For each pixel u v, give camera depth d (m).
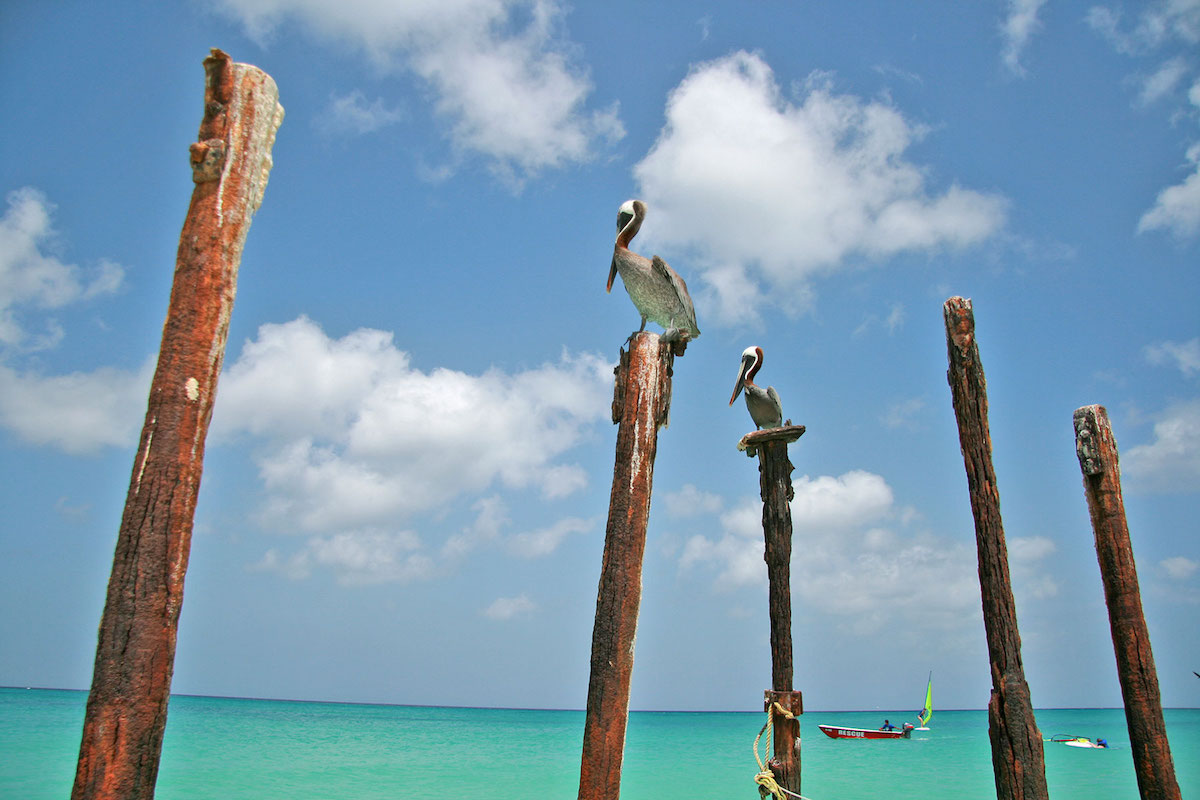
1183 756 44.06
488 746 50.00
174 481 4.80
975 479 9.33
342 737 54.62
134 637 4.52
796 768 11.55
